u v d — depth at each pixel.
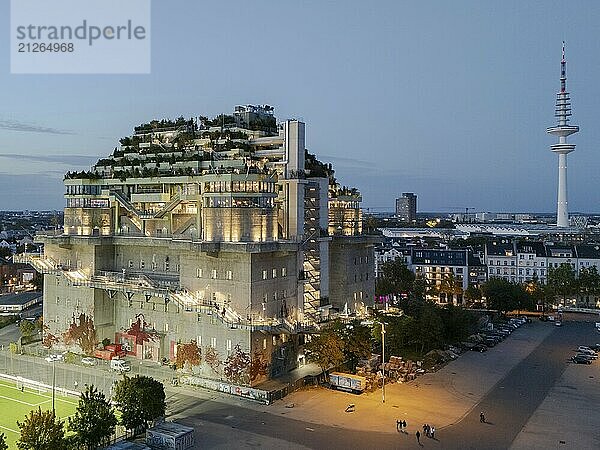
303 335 103.75
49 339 118.31
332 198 126.06
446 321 123.56
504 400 87.06
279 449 67.69
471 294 175.50
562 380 98.31
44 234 120.12
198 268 97.75
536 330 145.00
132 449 64.00
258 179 95.75
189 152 111.00
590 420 78.38
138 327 108.62
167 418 78.50
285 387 89.25
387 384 95.12
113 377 97.62
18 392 91.56
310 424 76.44
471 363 110.38
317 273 109.38
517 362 111.06
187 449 67.38
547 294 171.25
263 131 118.00
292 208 103.94
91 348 109.69
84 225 113.75
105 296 111.38
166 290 98.25
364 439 71.12
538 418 79.06
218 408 82.94
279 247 94.94
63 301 115.50
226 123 120.44
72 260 116.75
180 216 105.69
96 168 120.56
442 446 68.94
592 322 156.62
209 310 91.12
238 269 92.69
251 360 90.81
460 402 86.06
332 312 114.44
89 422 63.62
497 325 146.25
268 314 95.69
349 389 90.38
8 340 127.56
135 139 124.38
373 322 113.62
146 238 106.06
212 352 95.12
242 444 69.25
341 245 123.31
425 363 108.12
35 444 57.97
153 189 111.06
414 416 79.81
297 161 105.19
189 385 93.94
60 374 100.00
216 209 95.38
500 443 69.94
